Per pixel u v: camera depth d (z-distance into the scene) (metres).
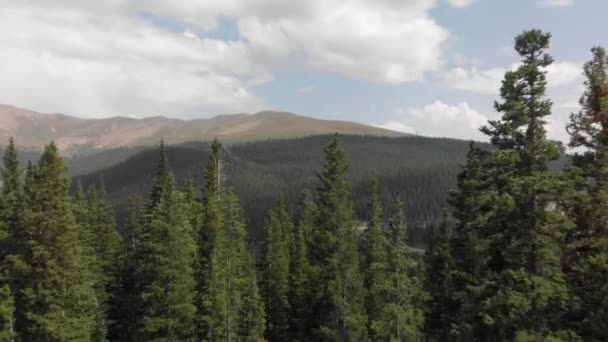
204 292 41.41
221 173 47.31
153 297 36.47
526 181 20.38
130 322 50.25
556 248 20.97
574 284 21.44
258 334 48.12
